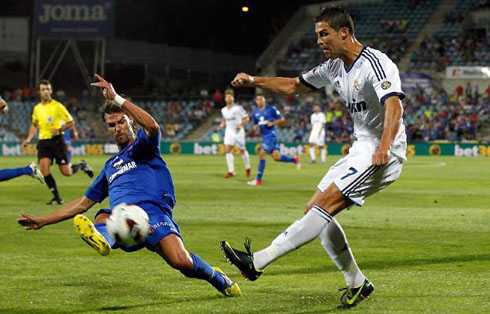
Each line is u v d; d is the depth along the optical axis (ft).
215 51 248.73
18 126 206.90
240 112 106.01
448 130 194.80
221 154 196.65
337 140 197.26
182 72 228.43
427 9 239.91
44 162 68.13
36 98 212.02
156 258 37.78
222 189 84.38
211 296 28.99
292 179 101.96
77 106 214.69
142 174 26.63
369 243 43.34
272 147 94.38
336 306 27.22
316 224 25.98
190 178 103.30
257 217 56.75
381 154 25.17
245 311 26.50
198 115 218.38
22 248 41.37
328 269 35.04
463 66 205.05
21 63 215.51
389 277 32.94
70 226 50.93
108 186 27.61
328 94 210.59
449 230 49.16
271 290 30.22
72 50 220.23
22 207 65.21
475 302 27.55
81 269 34.91
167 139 213.66
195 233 47.96
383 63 26.20
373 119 27.14
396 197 74.54
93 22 208.95
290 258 38.06
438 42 223.71
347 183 26.40
